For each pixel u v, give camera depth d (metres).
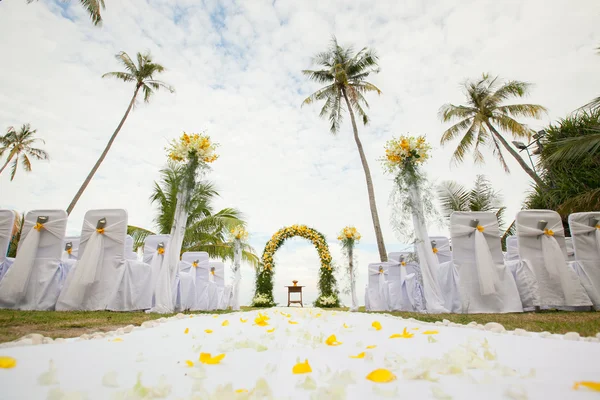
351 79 12.75
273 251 10.07
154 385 0.75
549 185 8.32
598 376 0.81
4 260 3.65
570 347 1.24
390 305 5.88
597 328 1.84
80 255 3.67
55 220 3.65
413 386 0.75
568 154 6.37
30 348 1.20
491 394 0.68
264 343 1.43
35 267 3.53
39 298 3.40
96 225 3.72
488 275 3.51
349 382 0.79
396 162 4.67
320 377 0.84
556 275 3.52
